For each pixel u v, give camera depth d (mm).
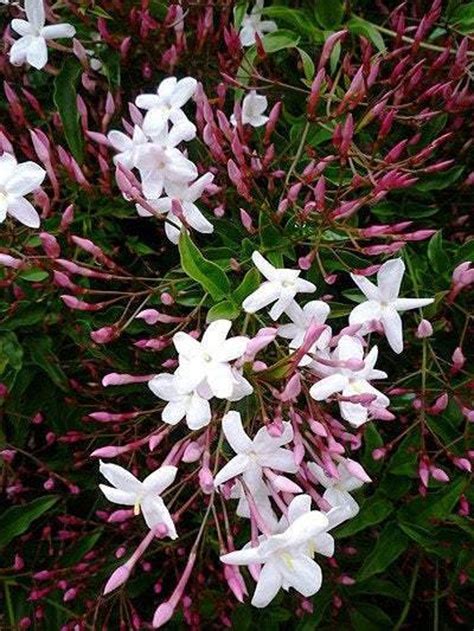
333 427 186
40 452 247
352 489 188
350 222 216
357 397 176
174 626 243
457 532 219
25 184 192
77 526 244
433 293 221
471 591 253
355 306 212
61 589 233
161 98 206
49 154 208
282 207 201
